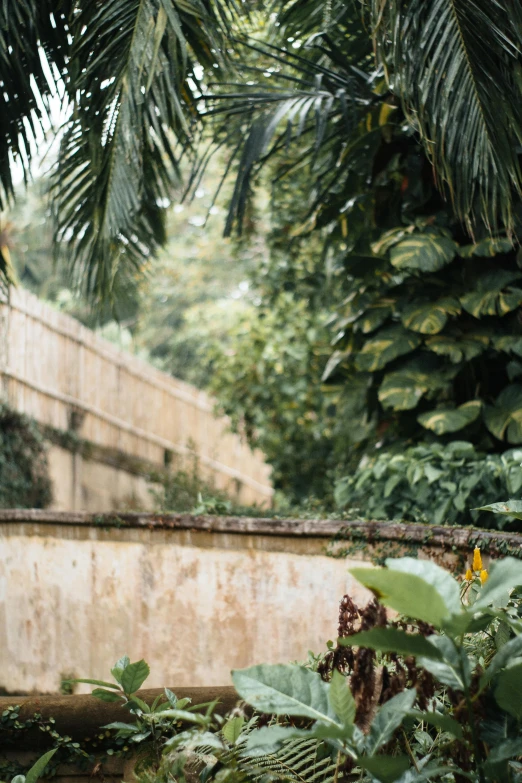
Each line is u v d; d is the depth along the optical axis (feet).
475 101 14.60
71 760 9.94
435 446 16.90
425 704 7.39
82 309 56.39
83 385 38.06
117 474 40.14
